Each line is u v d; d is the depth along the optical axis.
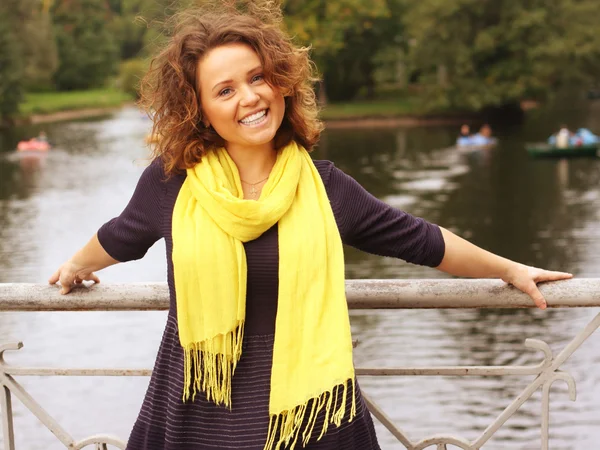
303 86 2.08
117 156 42.06
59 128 59.94
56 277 2.30
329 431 2.03
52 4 93.56
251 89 1.99
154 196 2.09
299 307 1.97
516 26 49.59
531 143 43.22
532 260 19.66
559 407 10.93
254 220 1.95
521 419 10.62
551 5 51.16
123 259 2.18
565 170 34.00
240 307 1.97
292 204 2.02
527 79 51.03
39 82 84.56
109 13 115.94
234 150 2.08
